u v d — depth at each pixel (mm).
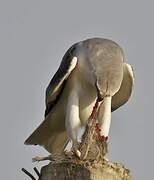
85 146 14414
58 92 15578
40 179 14312
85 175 13719
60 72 15367
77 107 15234
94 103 15352
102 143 14562
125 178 14188
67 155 14422
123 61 15812
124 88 16203
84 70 15219
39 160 14367
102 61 15172
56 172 14023
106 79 15008
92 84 15141
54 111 16047
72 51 15547
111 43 15586
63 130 16438
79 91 15312
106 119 15367
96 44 15406
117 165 14117
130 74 15812
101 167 13836
